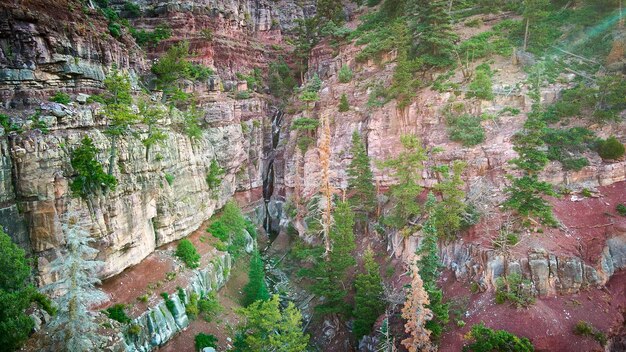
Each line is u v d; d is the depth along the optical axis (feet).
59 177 98.43
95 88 130.62
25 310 84.12
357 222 172.04
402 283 132.05
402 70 180.96
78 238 73.97
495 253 113.80
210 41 227.20
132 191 121.08
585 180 133.80
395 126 183.21
